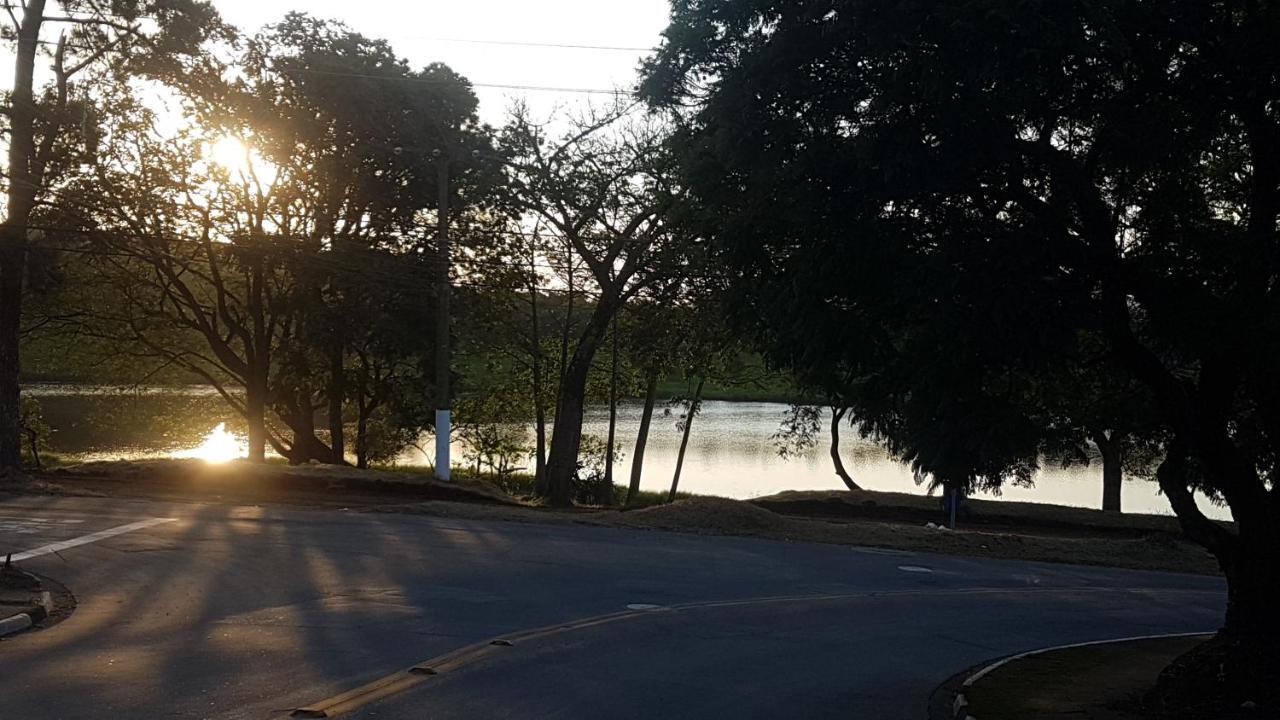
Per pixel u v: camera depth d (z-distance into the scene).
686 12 10.63
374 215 35.66
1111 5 8.90
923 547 24.09
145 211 32.94
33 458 38.47
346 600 14.65
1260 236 9.80
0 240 28.55
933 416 9.88
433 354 36.56
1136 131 9.64
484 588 16.06
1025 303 8.84
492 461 41.16
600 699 9.90
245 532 20.50
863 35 9.23
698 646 12.88
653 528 24.17
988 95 8.94
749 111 9.91
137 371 41.69
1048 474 53.31
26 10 28.73
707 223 10.90
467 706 9.35
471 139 35.06
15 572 15.06
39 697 9.21
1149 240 10.50
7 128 28.80
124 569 16.53
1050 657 13.26
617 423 68.62
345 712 8.93
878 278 9.41
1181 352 10.30
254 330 36.78
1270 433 10.00
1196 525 10.55
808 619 15.23
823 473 49.06
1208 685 10.02
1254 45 9.25
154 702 9.13
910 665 12.66
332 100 33.72
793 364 10.42
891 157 9.05
